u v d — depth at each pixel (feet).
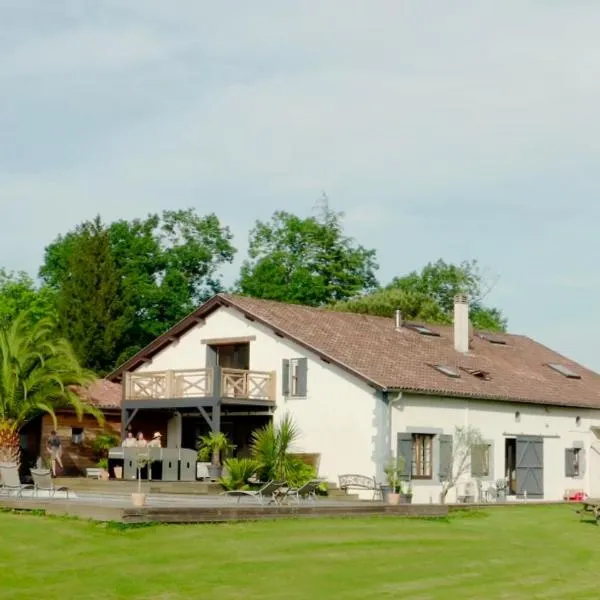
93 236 219.00
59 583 66.33
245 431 143.74
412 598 66.59
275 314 143.02
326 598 65.31
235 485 121.70
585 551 90.33
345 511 100.32
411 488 127.85
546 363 170.60
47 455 151.02
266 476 125.70
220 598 63.93
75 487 127.34
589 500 114.62
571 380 165.48
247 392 137.49
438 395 132.98
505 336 179.83
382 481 125.59
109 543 78.59
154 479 135.13
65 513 88.53
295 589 67.26
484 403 140.56
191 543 79.92
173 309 235.40
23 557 73.36
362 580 71.20
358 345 140.67
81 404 140.77
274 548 79.97
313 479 123.13
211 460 140.05
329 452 131.64
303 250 260.83
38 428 151.23
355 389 130.31
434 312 249.55
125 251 236.22
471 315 285.02
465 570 77.36
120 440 155.33
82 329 213.66
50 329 143.95
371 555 80.23
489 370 152.87
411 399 130.41
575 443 154.92
